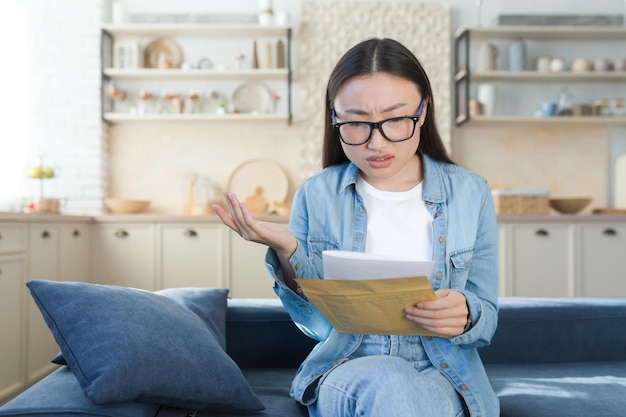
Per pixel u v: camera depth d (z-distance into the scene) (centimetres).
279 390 152
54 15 448
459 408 119
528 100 481
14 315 277
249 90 475
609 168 482
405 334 111
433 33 471
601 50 482
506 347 184
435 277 126
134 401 118
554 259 417
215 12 471
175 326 130
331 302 104
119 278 409
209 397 125
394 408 93
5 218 266
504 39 477
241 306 182
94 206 450
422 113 121
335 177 138
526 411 139
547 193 426
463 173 135
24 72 443
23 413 110
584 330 186
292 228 138
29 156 445
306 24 471
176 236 412
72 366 117
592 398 146
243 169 475
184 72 449
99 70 450
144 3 470
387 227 130
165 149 474
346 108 116
